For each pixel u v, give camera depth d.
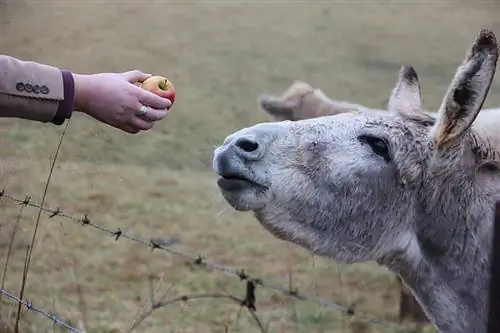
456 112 3.66
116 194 9.52
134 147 11.71
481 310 3.81
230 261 7.92
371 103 15.36
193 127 13.35
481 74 3.56
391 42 20.69
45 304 6.25
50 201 8.59
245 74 17.83
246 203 3.73
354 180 3.79
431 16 23.52
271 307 6.82
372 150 3.83
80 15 21.97
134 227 8.61
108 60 18.61
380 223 3.83
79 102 2.93
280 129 3.83
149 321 6.39
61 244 7.43
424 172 3.81
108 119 2.99
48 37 19.45
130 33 21.09
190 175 10.89
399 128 3.88
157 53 19.56
